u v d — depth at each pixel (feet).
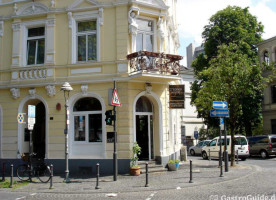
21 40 57.57
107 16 54.13
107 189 38.09
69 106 53.93
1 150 56.39
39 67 55.57
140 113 54.80
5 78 57.77
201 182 40.81
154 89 54.39
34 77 55.88
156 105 55.47
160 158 54.08
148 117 55.72
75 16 55.36
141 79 52.34
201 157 96.07
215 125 107.96
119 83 52.06
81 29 55.98
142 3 53.67
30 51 58.08
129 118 51.21
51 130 54.13
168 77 51.44
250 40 108.06
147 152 55.11
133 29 52.75
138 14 53.36
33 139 58.54
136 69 50.65
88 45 55.31
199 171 51.62
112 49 53.26
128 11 53.42
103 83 52.85
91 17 54.75
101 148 52.34
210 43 106.93
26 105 57.06
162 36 55.88
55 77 54.85
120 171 50.34
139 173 48.80
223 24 105.19
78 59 55.52
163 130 55.01
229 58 57.06
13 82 56.70
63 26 55.72
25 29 58.03
